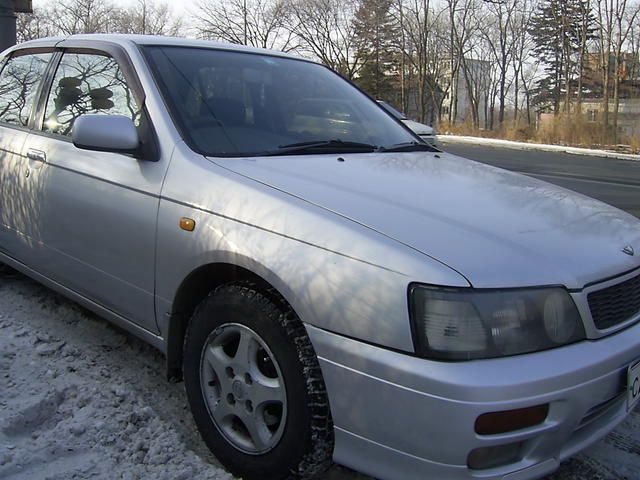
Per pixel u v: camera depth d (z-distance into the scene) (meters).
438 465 1.98
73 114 3.50
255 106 3.28
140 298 2.91
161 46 3.37
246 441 2.50
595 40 39.69
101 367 3.32
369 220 2.27
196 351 2.63
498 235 2.29
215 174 2.64
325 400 2.20
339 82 4.02
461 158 3.69
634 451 2.81
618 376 2.21
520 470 2.05
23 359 3.31
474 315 1.99
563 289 2.14
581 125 24.62
